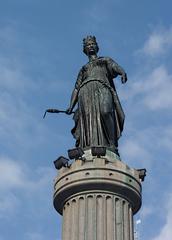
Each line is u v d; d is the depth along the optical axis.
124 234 20.59
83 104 23.30
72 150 21.66
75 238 20.39
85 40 24.97
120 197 21.19
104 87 23.42
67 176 21.39
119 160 22.08
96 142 22.52
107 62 24.17
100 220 20.55
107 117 22.83
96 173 21.03
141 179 22.12
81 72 24.39
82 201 20.95
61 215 22.22
